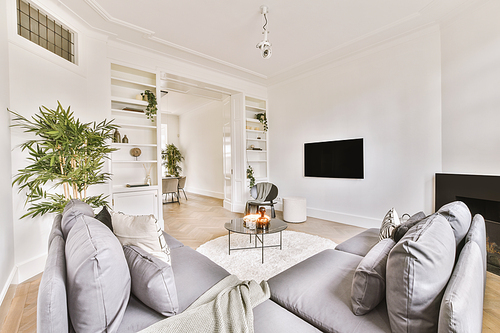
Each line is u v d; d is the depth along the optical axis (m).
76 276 0.90
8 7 2.22
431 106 3.21
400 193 3.54
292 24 3.10
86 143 2.60
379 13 2.88
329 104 4.45
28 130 2.29
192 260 1.79
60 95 2.76
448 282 0.93
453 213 1.38
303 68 4.61
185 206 6.11
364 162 3.96
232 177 5.52
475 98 2.68
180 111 8.91
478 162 2.67
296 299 1.31
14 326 1.67
